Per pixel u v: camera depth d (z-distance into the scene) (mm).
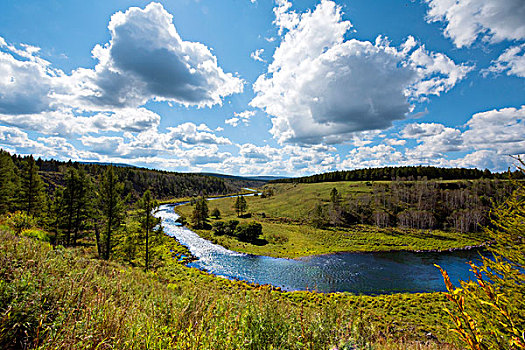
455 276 34594
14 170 36188
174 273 27344
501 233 4914
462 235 60312
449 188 96938
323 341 3375
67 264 5609
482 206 68250
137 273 11148
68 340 2379
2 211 26844
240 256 43375
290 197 114062
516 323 2508
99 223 25766
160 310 3977
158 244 26172
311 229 67062
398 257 44938
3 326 2410
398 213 75688
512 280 3756
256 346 3227
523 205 4785
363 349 3289
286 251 47719
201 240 53969
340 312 4043
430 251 49469
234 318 3541
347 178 140750
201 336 2920
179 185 163250
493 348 2242
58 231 24266
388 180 123688
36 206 30188
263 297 4188
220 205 113250
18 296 2904
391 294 28109
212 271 34250
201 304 3980
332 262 41125
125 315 3273
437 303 23547
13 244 5309
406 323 17500
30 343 2508
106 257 21500
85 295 3521
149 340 2855
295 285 30344
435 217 72688
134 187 120812
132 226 25703
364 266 39062
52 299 3266
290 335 3471
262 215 87688
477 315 2973
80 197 24453
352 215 78125
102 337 2625
